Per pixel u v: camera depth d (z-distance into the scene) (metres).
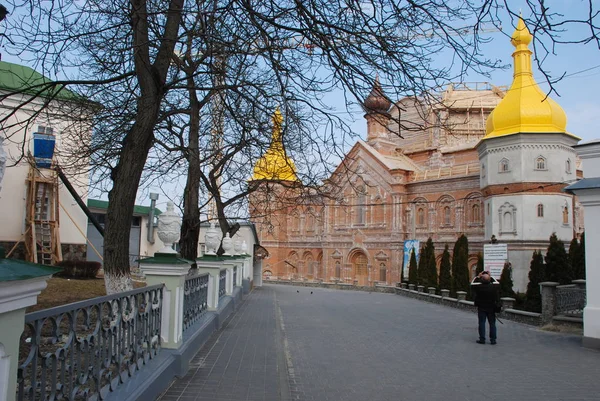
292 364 9.10
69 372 3.84
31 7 6.49
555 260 21.33
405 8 6.50
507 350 11.36
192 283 9.50
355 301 27.39
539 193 35.94
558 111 36.78
